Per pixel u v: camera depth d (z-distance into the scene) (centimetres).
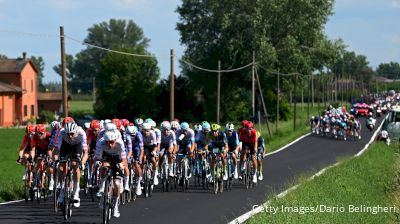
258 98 11731
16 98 11881
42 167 2292
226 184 2884
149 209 2188
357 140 7694
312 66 11319
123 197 2305
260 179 3262
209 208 2238
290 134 8662
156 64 13025
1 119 11012
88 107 19100
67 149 1911
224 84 11300
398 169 4125
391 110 7488
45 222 1828
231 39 10644
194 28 11319
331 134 8306
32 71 12738
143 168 2528
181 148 2842
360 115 13988
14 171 4272
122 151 1814
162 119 12406
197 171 2966
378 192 3275
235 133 2867
